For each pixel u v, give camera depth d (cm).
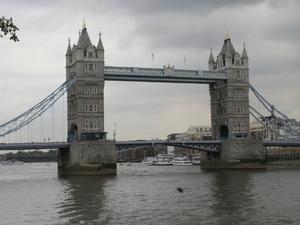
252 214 5322
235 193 7362
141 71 14925
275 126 17588
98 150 13700
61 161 14862
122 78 14888
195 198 6812
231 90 16488
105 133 14275
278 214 5312
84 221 5084
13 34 2584
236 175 11938
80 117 14188
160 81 15450
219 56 16950
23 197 7450
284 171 13600
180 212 5531
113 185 9356
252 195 7050
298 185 8588
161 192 7775
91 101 14350
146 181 10388
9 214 5678
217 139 16988
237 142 16038
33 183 10525
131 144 14538
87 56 14400
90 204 6388
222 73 16412
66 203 6556
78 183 10094
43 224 4959
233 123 16438
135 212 5606
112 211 5719
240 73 16675
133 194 7556
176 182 9919
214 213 5416
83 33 14588
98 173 13562
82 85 14288
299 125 17912
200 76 16012
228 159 16050
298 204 6059
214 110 17188
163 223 4881
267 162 19912
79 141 13662
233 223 4825
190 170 15888
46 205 6412
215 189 8081
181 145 15750
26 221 5166
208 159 17100
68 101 15038
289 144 16950
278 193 7300
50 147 13638
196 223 4847
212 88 17212
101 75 14462
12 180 11962
